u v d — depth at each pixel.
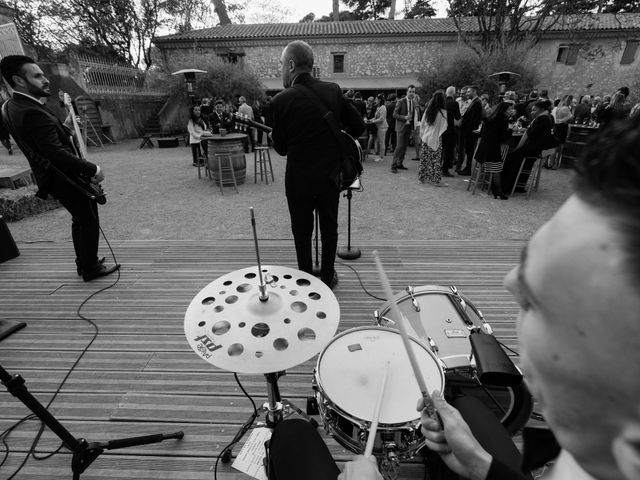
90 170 2.72
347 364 1.29
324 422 1.21
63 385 2.05
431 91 13.03
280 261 3.49
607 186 0.22
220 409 1.89
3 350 2.32
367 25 17.55
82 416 1.85
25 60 2.49
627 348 0.21
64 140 2.80
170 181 6.95
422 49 16.41
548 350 0.26
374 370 1.26
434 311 1.66
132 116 14.59
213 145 6.09
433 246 3.80
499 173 5.48
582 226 0.23
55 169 2.68
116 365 2.20
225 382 2.06
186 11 17.05
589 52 15.09
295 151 2.47
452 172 7.64
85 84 12.59
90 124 12.06
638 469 0.23
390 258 3.52
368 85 16.42
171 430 1.77
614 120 0.25
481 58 12.80
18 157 8.89
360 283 3.07
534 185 5.95
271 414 1.46
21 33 13.77
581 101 11.29
